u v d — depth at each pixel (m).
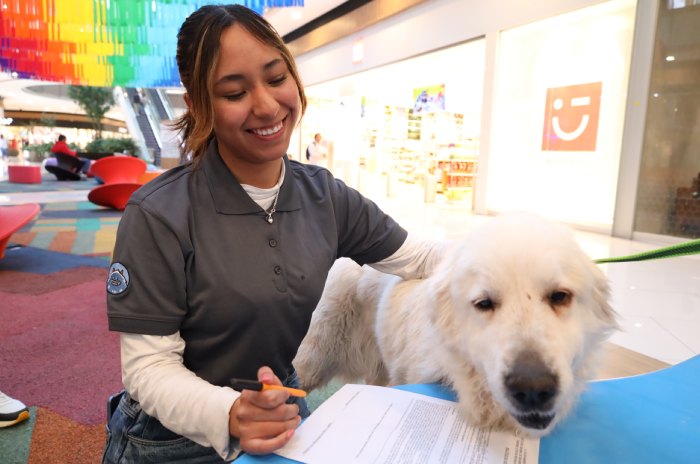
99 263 4.87
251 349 1.14
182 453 1.15
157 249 1.00
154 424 1.14
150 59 9.98
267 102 1.02
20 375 2.43
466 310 1.03
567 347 0.91
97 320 3.23
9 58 9.15
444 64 9.76
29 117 32.34
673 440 0.86
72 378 2.41
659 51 5.21
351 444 0.81
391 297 1.66
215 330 1.09
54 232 6.65
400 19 9.41
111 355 2.68
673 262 4.50
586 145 6.36
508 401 0.85
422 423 0.90
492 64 7.37
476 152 11.37
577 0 6.00
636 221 5.63
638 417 0.93
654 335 2.71
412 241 1.58
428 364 1.21
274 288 1.11
